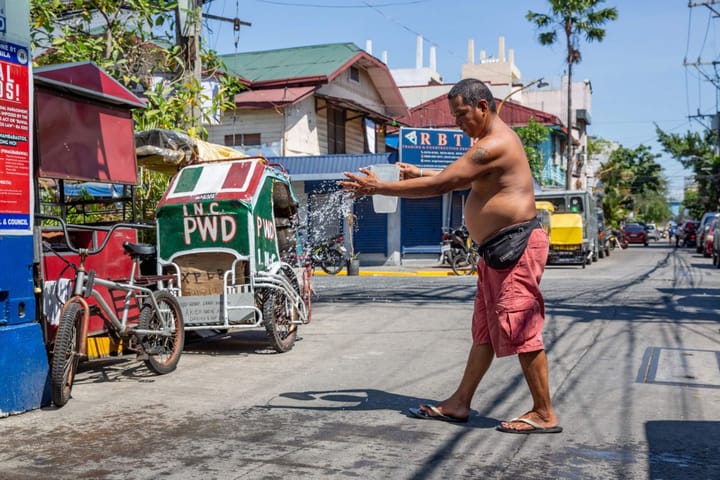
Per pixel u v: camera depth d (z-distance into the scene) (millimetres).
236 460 4137
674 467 4055
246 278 7738
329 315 10953
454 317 10672
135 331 6355
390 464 4062
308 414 5195
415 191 4652
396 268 24047
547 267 24891
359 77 28859
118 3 11336
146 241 9328
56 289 6066
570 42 36094
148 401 5613
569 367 6980
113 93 7027
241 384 6250
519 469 3996
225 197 7582
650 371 6781
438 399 5680
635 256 34312
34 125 6289
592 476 3896
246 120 25047
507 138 4621
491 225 4637
